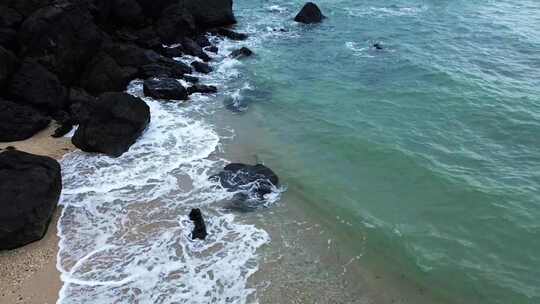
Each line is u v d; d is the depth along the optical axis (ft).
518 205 58.34
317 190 61.41
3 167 52.80
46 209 52.01
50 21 76.69
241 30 123.75
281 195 60.18
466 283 48.11
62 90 75.61
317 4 148.56
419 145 70.59
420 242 53.26
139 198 58.03
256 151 69.56
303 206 58.34
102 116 66.90
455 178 63.31
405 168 65.51
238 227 54.19
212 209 56.85
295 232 53.93
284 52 108.27
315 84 91.30
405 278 48.49
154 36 104.99
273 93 87.81
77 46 80.23
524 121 76.23
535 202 58.80
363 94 86.74
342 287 46.88
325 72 96.68
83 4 83.76
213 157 67.31
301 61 102.78
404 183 62.90
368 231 54.70
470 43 111.04
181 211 56.18
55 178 54.90
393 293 46.65
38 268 47.47
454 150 69.56
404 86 88.94
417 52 105.60
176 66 93.91
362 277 48.26
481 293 47.03
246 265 48.78
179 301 44.14
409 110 80.48
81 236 51.93
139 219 54.65
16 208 49.83
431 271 49.47
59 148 66.69
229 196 59.06
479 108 80.33
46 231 52.31
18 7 79.36
